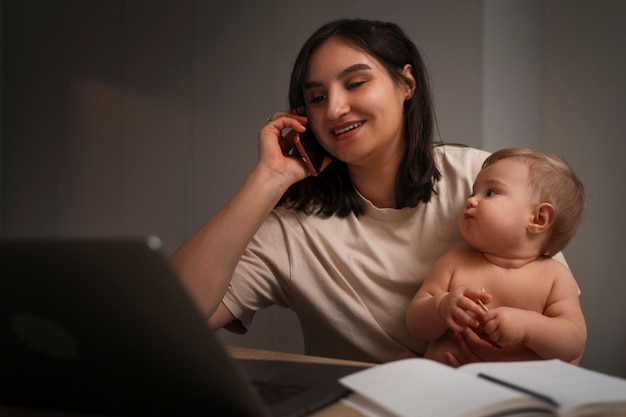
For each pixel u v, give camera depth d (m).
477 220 1.14
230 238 1.18
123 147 2.99
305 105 1.34
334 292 1.30
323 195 1.38
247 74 2.48
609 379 0.65
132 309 0.50
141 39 2.93
